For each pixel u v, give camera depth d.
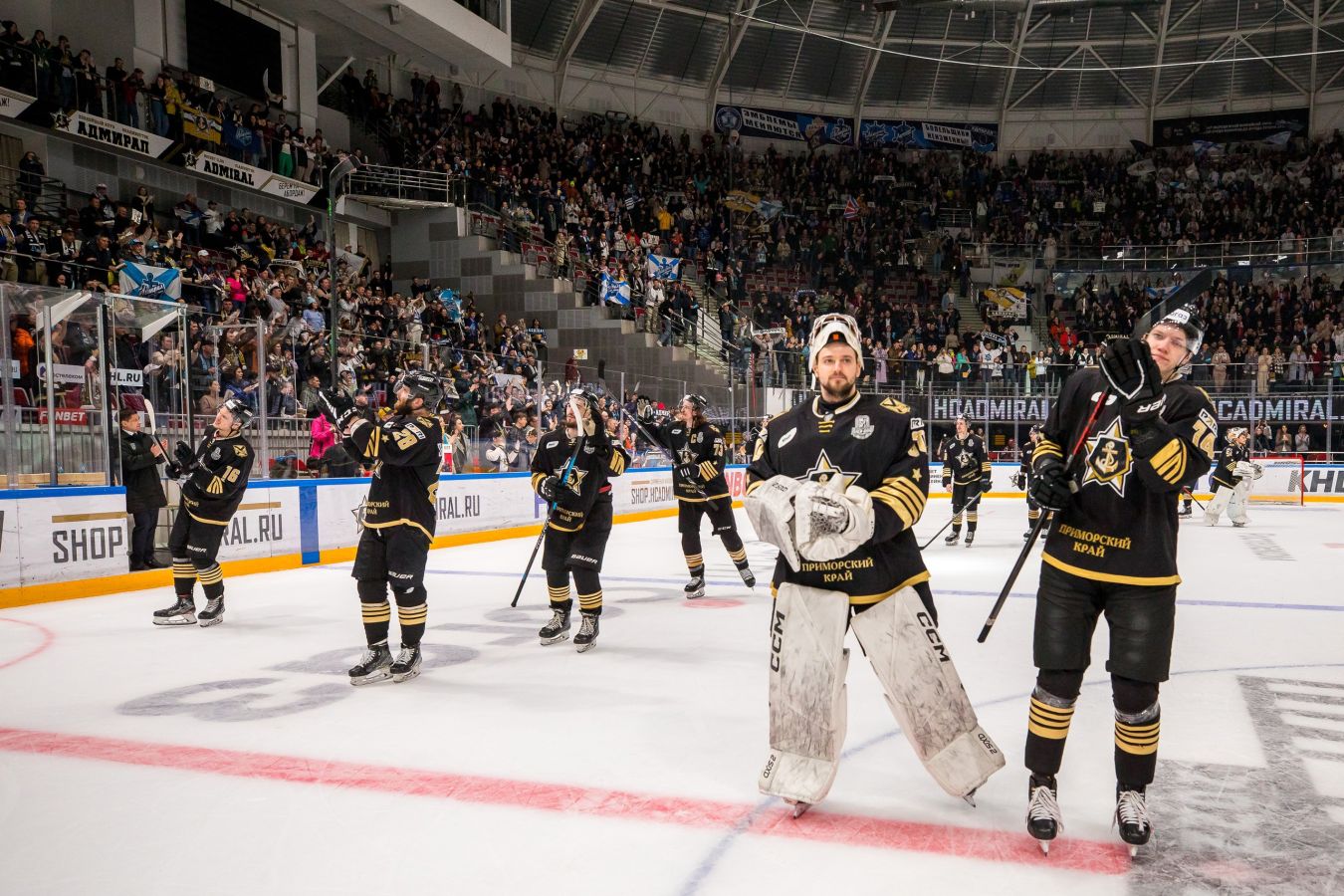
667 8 31.98
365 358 13.52
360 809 3.52
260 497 10.84
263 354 11.49
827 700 3.30
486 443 15.28
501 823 3.37
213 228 18.67
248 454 7.66
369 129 25.45
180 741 4.41
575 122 32.50
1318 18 33.56
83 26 18.61
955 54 35.94
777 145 36.31
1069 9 33.38
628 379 23.39
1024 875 2.92
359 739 4.42
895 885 2.85
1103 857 3.05
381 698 5.19
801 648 3.35
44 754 4.23
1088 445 3.16
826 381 3.34
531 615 7.88
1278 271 32.22
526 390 16.39
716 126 35.31
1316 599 8.55
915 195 36.03
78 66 16.72
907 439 3.29
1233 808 3.46
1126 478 3.06
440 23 21.91
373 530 5.56
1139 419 2.96
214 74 20.48
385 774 3.92
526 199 27.33
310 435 12.23
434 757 4.14
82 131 16.69
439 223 25.44
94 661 6.25
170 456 10.31
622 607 8.25
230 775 3.93
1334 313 30.08
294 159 21.42
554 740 4.38
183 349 10.52
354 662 6.17
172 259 16.08
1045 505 3.12
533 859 3.07
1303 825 3.30
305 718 4.79
